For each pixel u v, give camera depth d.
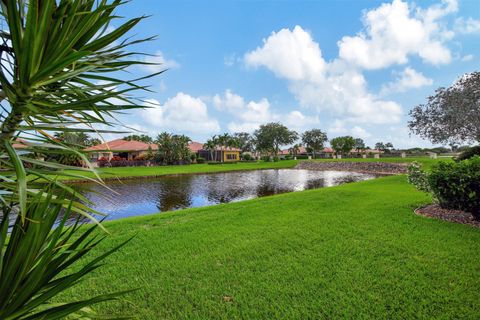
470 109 9.28
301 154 65.50
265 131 53.94
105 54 1.10
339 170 35.28
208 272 3.38
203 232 5.05
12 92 0.86
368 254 3.75
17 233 1.07
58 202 1.06
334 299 2.73
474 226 4.92
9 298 1.04
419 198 7.72
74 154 1.05
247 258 3.78
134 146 37.19
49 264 1.15
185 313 2.57
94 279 3.23
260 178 23.86
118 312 2.60
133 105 1.10
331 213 6.21
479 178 4.96
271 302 2.72
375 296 2.74
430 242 4.11
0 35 0.88
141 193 14.57
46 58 0.90
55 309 1.08
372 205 6.93
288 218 5.91
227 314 2.55
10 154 0.80
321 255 3.78
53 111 0.93
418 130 11.02
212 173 28.78
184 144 38.94
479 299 2.62
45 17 0.84
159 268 3.51
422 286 2.88
